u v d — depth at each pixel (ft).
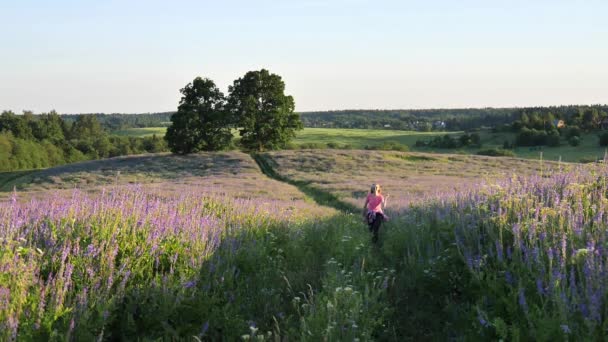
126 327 19.40
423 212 44.86
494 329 19.24
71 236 24.84
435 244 30.81
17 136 509.76
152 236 26.27
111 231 25.90
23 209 27.81
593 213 25.82
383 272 28.12
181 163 239.50
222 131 288.51
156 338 19.35
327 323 19.27
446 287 25.39
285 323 21.09
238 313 22.76
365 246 38.17
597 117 489.67
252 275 28.30
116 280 21.84
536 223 24.43
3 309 16.66
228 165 224.94
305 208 80.38
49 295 19.02
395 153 245.04
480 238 27.76
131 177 205.16
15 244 21.33
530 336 17.69
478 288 23.02
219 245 29.27
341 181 157.48
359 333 18.86
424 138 567.18
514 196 30.45
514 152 392.27
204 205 48.14
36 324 16.70
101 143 552.00
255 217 44.47
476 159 224.74
